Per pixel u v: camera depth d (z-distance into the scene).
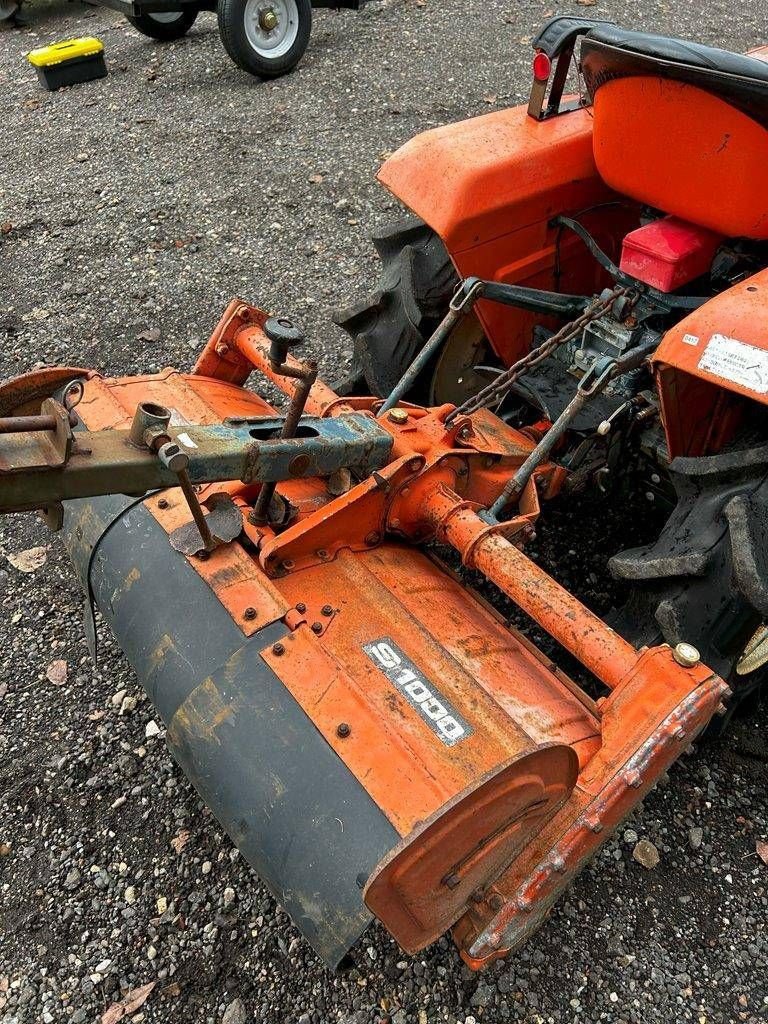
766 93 2.03
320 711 1.73
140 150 5.99
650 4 8.38
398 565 2.14
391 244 3.07
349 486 2.17
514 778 1.50
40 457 1.43
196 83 7.01
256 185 5.48
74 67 7.10
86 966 2.17
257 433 1.96
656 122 2.30
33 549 3.27
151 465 1.60
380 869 1.38
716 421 2.37
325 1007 2.08
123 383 2.48
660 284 2.55
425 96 6.52
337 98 6.55
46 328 4.37
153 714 2.71
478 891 1.78
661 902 2.28
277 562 1.97
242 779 1.74
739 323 2.00
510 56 7.18
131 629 2.00
